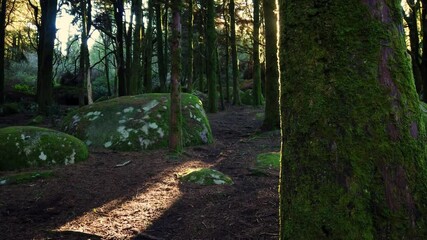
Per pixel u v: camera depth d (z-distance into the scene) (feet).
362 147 5.04
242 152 26.32
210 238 11.28
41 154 21.30
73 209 14.56
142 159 23.62
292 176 5.51
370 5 5.24
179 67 24.38
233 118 51.42
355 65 5.19
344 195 5.02
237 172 19.90
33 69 117.91
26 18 86.12
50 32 53.21
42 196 16.01
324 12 5.36
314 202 5.19
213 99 59.52
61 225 12.94
